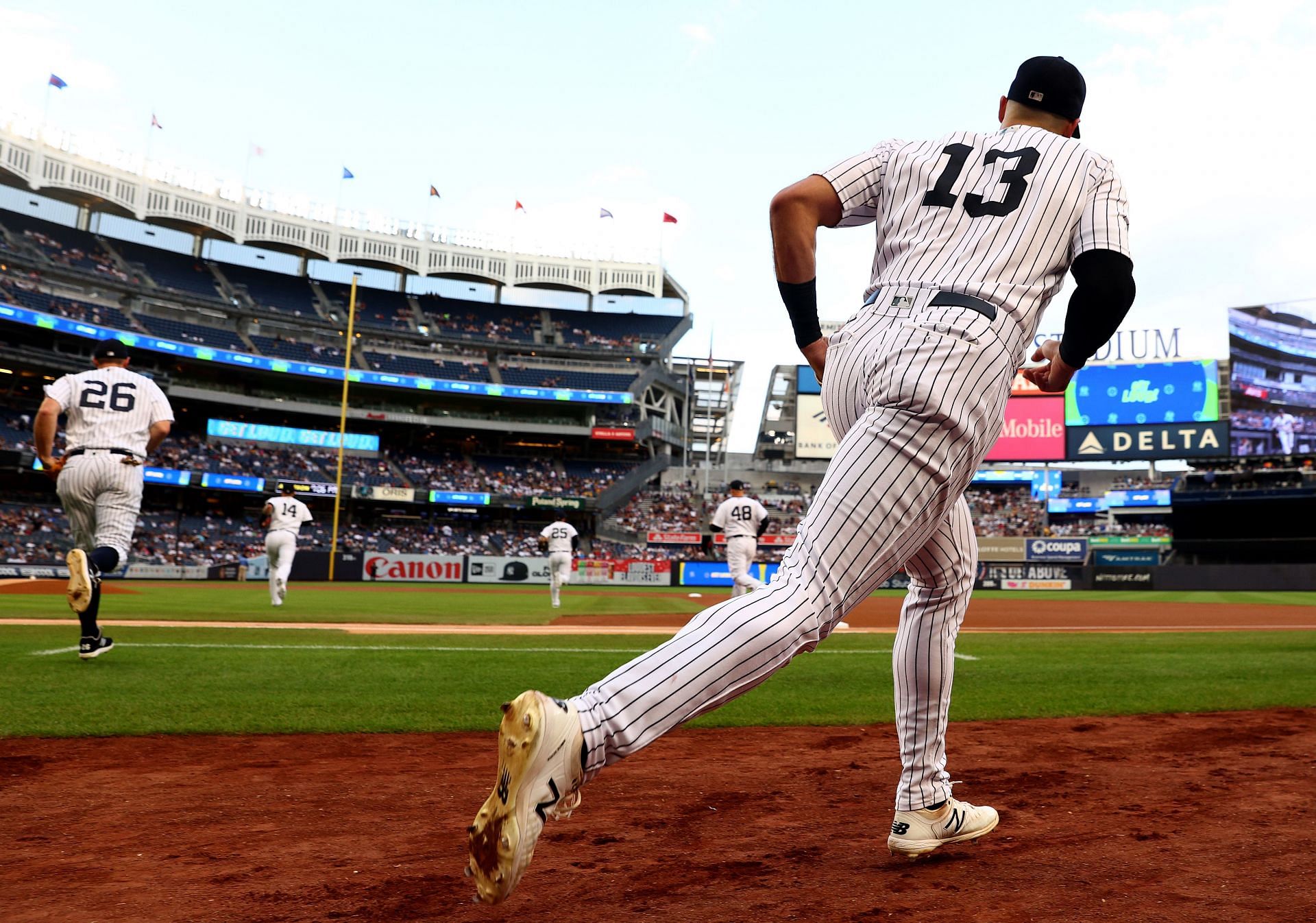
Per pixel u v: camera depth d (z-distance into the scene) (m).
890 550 1.68
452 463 51.91
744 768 3.55
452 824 2.69
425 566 37.69
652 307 59.28
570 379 53.47
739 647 1.52
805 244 1.89
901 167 2.01
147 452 6.40
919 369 1.69
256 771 3.41
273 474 44.91
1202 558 37.72
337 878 2.18
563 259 58.22
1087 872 2.19
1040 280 1.85
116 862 2.31
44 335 41.94
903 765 2.37
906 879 2.15
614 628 11.67
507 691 5.53
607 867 2.28
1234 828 2.58
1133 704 5.21
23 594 18.03
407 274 56.50
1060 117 2.09
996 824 2.44
